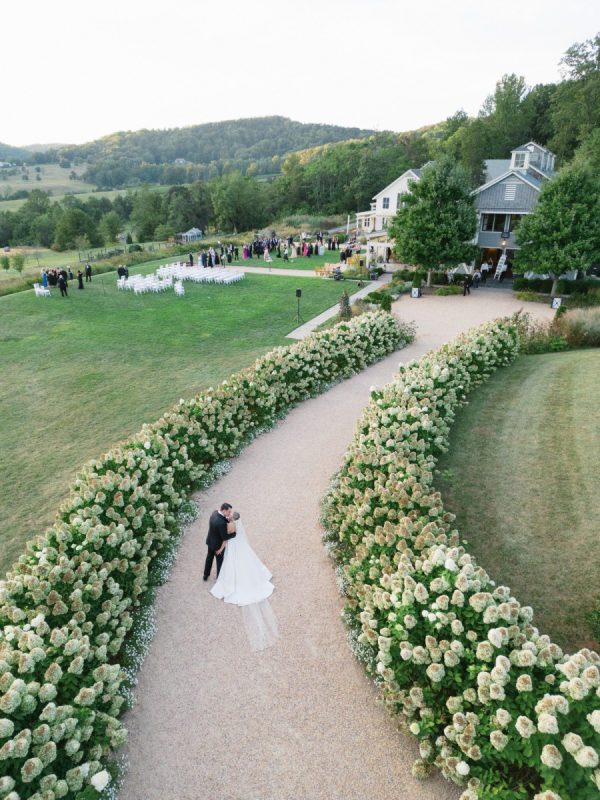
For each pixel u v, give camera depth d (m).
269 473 10.78
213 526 7.09
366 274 35.12
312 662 6.25
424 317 24.94
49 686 4.51
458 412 13.18
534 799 3.78
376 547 6.80
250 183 86.62
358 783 4.89
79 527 6.94
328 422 13.27
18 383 16.42
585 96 50.47
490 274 35.72
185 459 9.87
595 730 3.93
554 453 10.49
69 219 83.50
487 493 9.35
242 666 6.21
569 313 21.06
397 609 5.45
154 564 7.89
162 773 5.02
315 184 93.62
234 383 12.82
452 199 29.00
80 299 28.08
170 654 6.39
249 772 5.02
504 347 16.86
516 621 5.05
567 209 25.70
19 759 4.02
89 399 14.95
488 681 4.47
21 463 11.41
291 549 8.31
